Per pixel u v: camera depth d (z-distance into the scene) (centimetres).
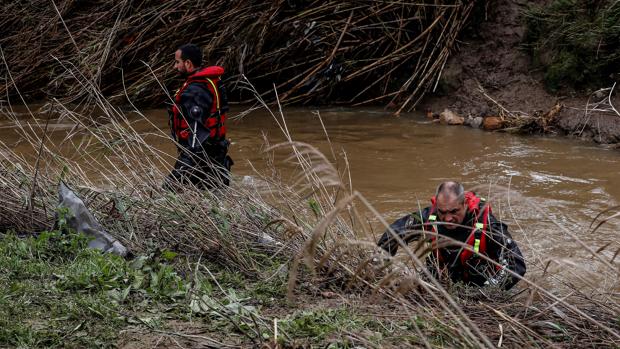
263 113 1376
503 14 1382
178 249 561
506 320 423
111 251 542
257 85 1494
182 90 734
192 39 1457
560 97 1256
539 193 880
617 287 505
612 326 432
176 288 477
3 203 599
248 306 459
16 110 1402
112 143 634
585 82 1245
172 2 1468
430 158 1045
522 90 1303
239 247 558
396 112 1354
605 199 857
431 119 1313
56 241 542
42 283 474
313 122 1291
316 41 1434
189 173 628
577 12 1286
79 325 414
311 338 409
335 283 512
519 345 400
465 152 1078
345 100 1467
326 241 545
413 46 1425
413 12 1441
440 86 1376
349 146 1118
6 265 495
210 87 736
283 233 552
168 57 1452
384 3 1420
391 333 418
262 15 1412
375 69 1450
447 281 508
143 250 557
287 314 457
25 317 426
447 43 1384
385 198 863
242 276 526
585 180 934
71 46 1521
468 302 486
